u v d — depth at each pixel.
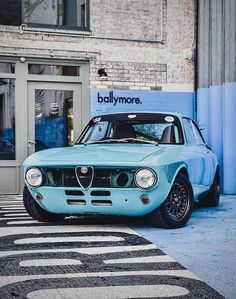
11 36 10.33
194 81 11.57
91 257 4.39
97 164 5.38
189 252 4.62
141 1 11.24
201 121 11.23
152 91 11.31
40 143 10.72
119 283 3.62
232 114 10.48
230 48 10.44
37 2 10.53
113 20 11.02
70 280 3.69
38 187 5.67
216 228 5.91
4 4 10.30
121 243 4.98
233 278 3.77
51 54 10.57
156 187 5.34
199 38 11.34
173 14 11.47
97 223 6.23
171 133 6.49
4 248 4.75
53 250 4.66
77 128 10.94
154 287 3.53
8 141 10.48
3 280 3.69
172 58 11.46
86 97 10.94
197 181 6.69
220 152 10.81
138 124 6.64
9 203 8.82
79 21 10.88
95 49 10.89
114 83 11.04
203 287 3.53
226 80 10.48
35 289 3.47
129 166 5.32
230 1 10.41
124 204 5.41
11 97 10.50
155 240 5.15
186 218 5.96
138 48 11.21
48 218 6.30
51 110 10.77
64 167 5.53
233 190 10.55
